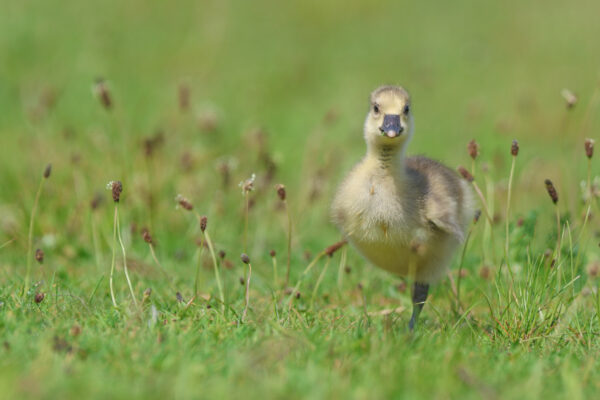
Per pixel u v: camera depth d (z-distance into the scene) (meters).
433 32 27.94
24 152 15.12
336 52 26.16
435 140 19.34
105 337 7.89
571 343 8.58
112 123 17.38
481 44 26.47
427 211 9.41
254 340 7.93
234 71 23.59
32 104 18.12
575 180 12.91
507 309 9.15
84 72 21.09
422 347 7.96
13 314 8.28
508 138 18.81
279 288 10.77
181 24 25.95
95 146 15.14
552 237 10.42
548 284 9.54
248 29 26.94
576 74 24.05
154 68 22.73
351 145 17.39
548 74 24.20
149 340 7.78
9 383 6.46
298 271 11.77
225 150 16.17
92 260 11.90
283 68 24.17
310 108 21.42
